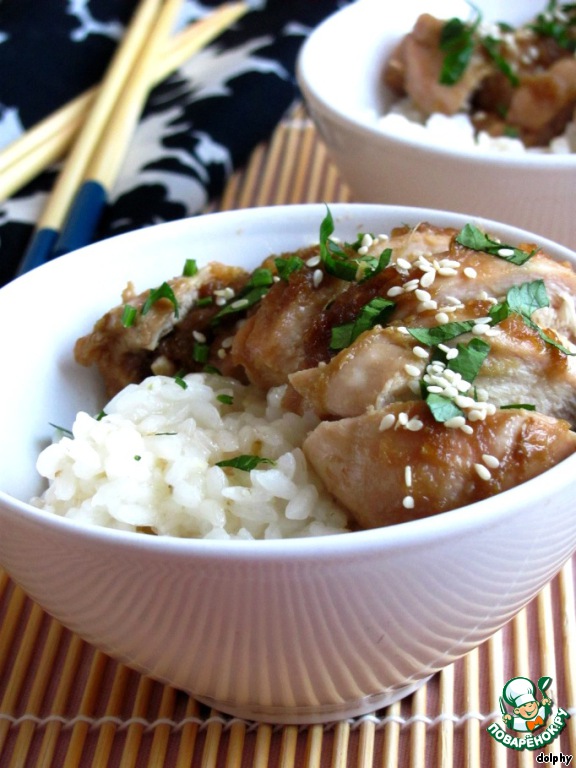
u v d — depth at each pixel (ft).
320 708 0.80
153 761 0.82
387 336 0.78
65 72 1.65
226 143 1.44
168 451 0.82
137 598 0.70
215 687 0.77
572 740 0.81
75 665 0.89
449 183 1.12
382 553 0.66
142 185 1.36
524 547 0.71
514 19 1.48
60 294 0.95
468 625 0.75
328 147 1.24
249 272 1.00
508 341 0.78
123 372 0.94
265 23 1.84
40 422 0.90
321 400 0.80
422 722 0.83
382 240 0.91
